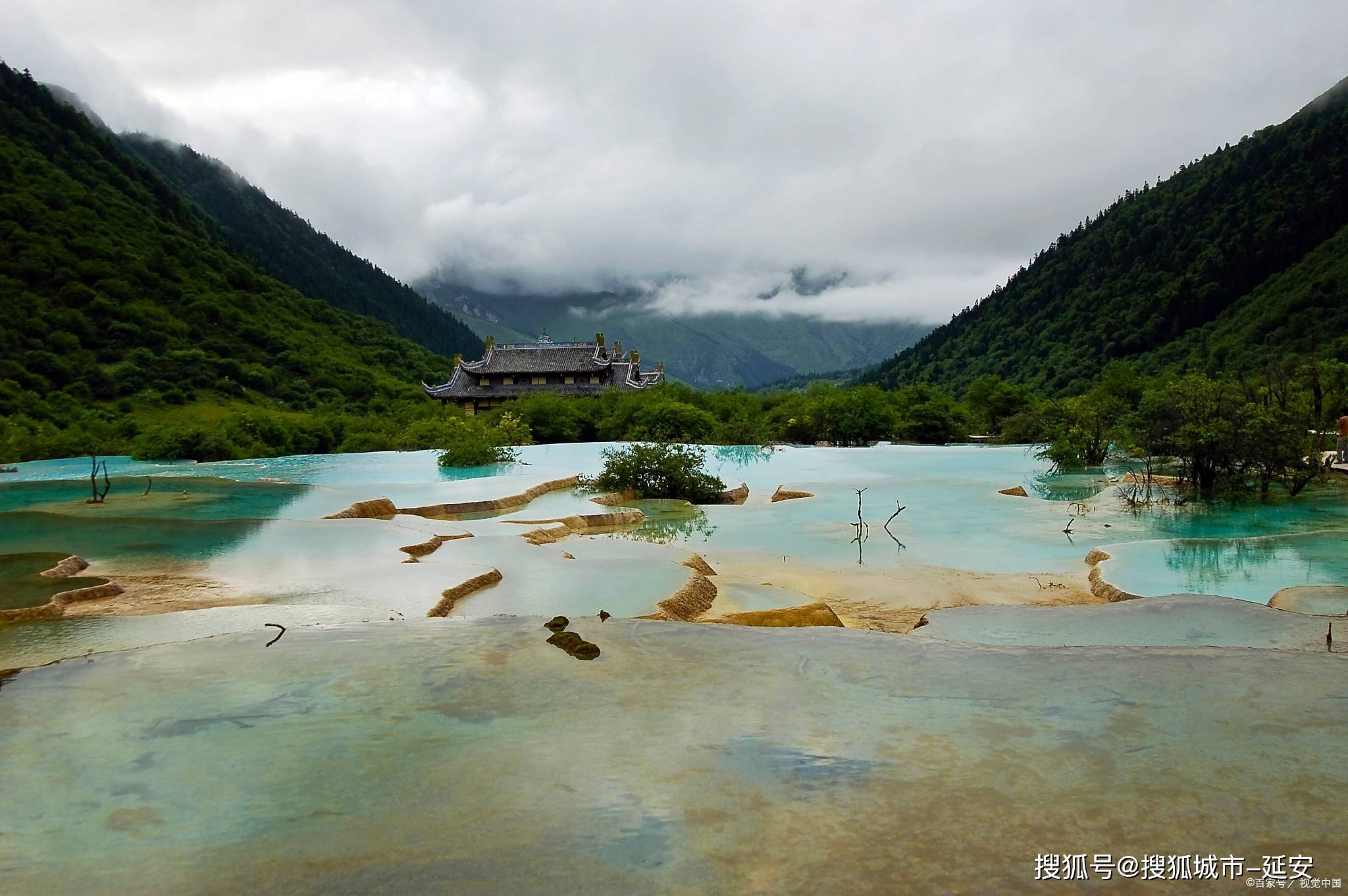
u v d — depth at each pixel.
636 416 36.16
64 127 89.75
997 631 6.55
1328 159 85.06
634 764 3.57
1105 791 3.24
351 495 17.05
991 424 45.59
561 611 7.88
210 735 3.97
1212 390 19.52
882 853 2.81
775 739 3.82
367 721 4.12
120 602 7.88
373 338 82.94
